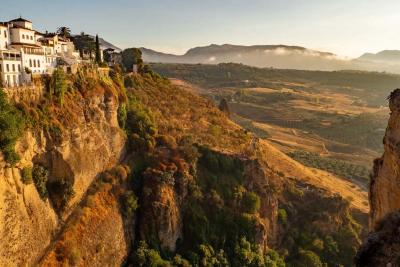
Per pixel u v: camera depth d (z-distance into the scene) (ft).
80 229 227.61
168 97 419.13
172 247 274.36
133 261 252.21
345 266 315.58
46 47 296.30
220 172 323.57
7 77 224.94
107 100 287.48
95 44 393.50
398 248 78.02
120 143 295.48
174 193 286.05
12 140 184.03
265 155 437.17
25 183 199.41
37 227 204.54
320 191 379.35
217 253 279.69
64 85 244.83
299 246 325.62
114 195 263.29
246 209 310.24
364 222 387.55
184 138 342.85
